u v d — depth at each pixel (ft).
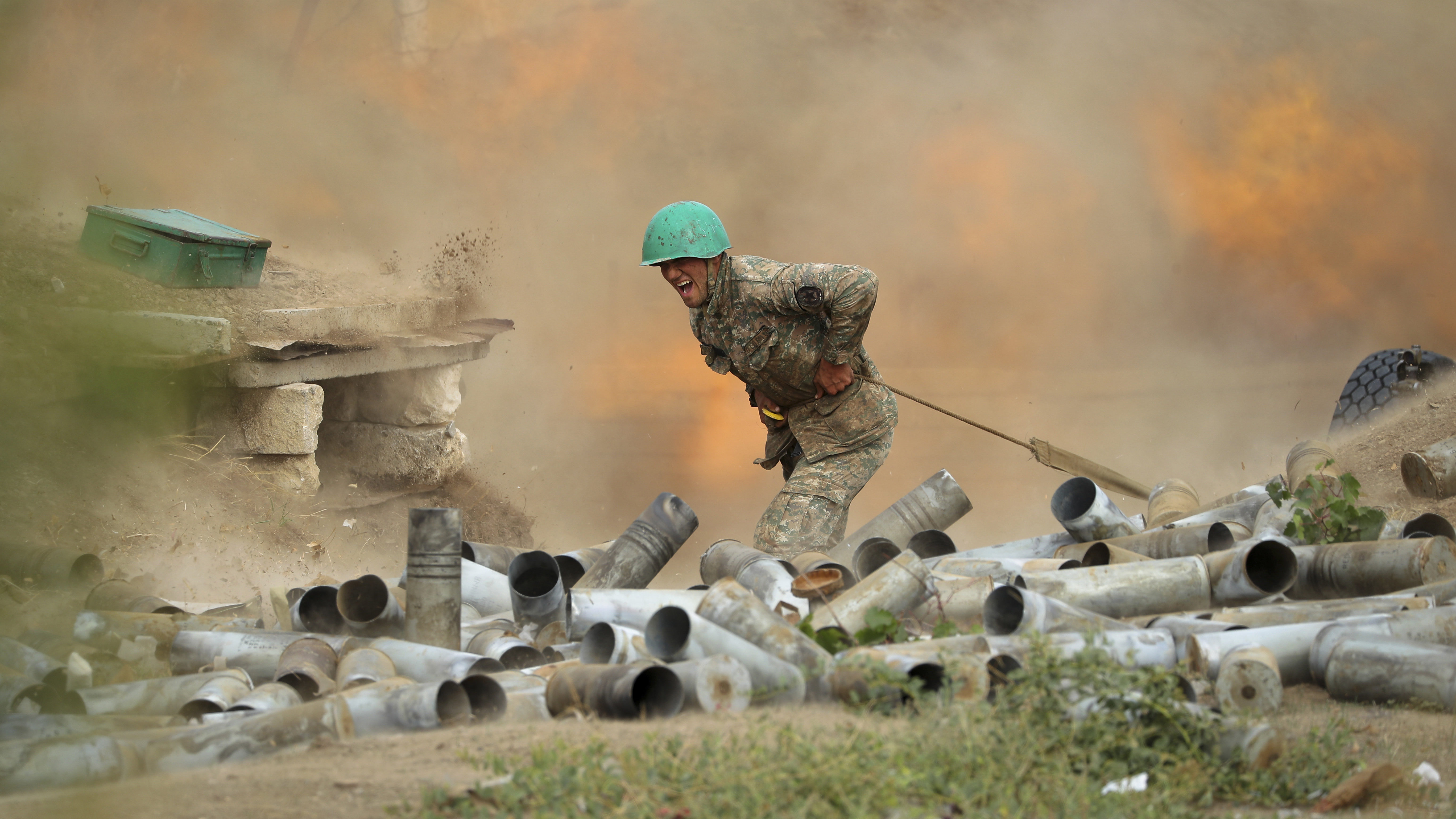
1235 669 42.73
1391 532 65.36
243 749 38.17
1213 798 34.78
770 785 30.17
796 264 74.59
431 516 54.49
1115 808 31.01
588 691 40.86
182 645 52.85
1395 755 38.47
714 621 44.96
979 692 39.19
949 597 54.80
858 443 74.33
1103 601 54.95
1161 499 78.89
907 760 32.45
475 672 49.24
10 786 34.09
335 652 52.06
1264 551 56.29
